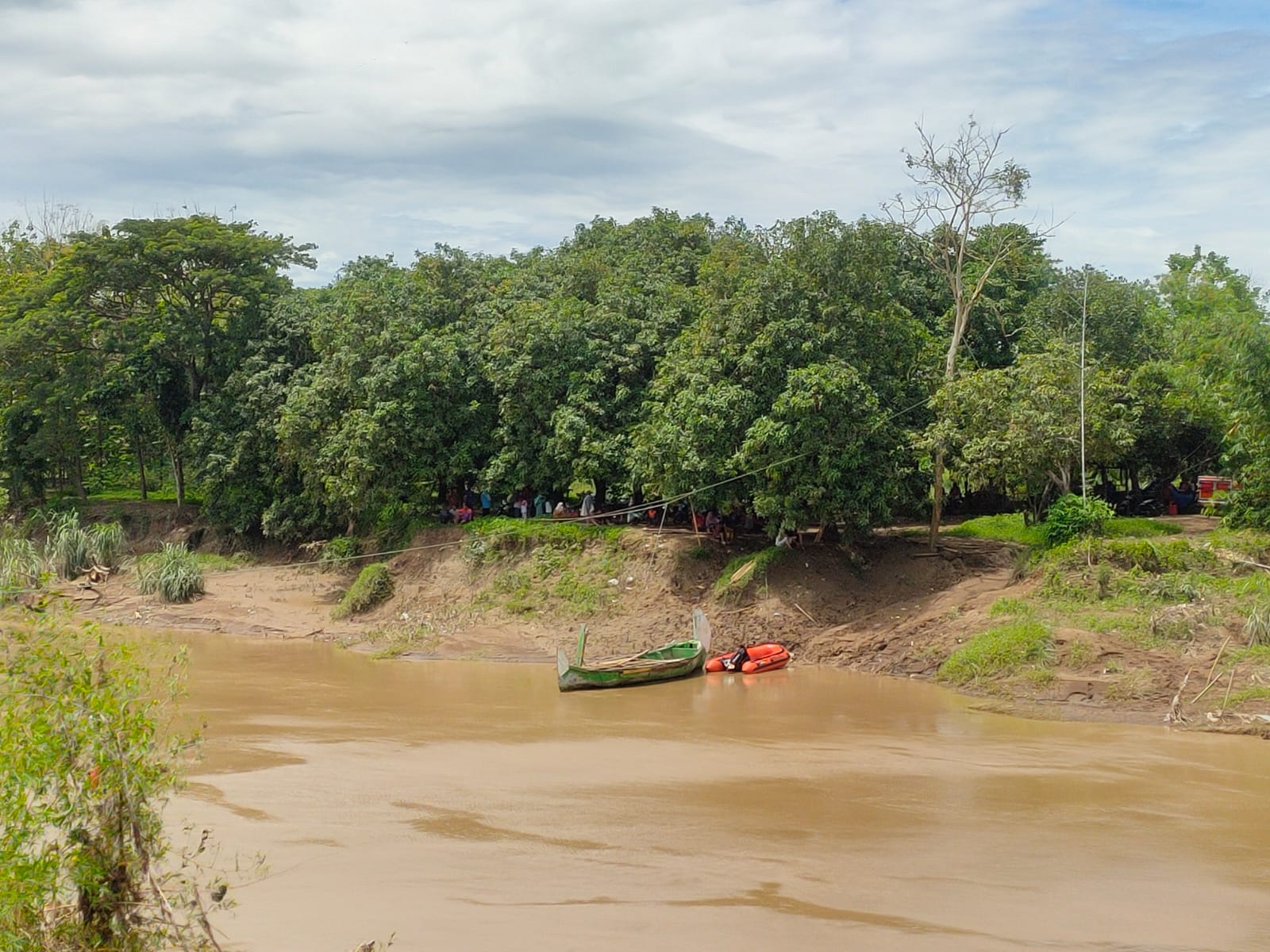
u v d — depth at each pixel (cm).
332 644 3662
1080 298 4462
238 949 1270
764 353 3384
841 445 3322
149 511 5484
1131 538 3281
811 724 2459
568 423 3875
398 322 4350
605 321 4141
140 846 1098
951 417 3434
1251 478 3366
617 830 1736
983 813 1817
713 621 3397
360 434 4091
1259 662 2534
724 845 1666
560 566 3809
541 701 2748
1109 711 2505
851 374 3278
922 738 2322
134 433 5356
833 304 3450
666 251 5212
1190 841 1688
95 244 5094
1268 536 3181
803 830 1736
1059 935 1351
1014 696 2653
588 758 2178
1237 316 3534
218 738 2338
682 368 3578
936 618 3148
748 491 3506
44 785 1080
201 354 5225
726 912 1407
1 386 5431
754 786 1977
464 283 4672
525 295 4538
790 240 3556
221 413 5019
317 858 1595
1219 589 2894
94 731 1077
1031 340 4397
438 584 3988
